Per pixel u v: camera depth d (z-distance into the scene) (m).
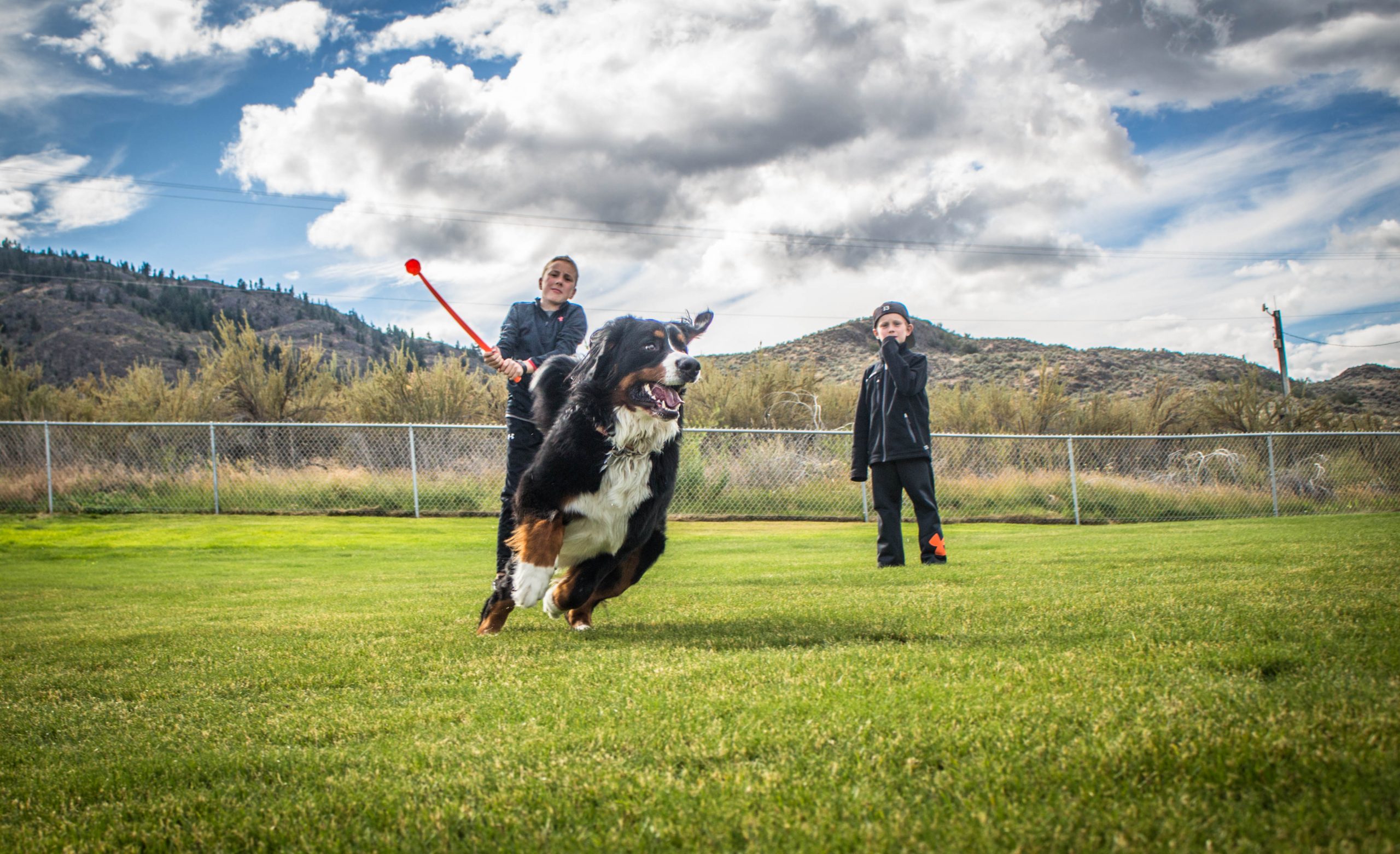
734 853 1.35
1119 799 1.44
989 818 1.40
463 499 13.26
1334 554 5.47
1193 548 6.71
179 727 2.33
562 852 1.40
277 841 1.52
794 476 14.37
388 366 17.09
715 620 3.82
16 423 12.19
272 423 14.55
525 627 4.08
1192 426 20.23
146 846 1.54
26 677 3.07
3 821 1.71
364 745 2.07
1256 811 1.36
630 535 3.91
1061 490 14.60
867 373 6.80
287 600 5.32
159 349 73.31
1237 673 2.23
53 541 9.76
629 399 3.85
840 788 1.58
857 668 2.51
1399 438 15.73
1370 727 1.64
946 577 5.15
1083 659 2.47
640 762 1.80
